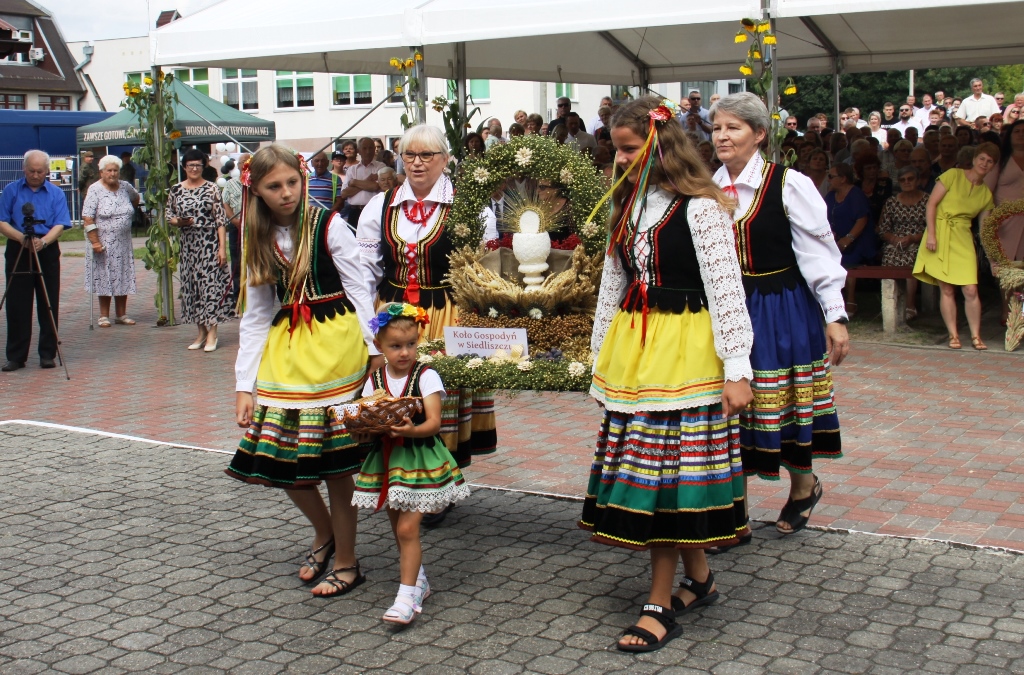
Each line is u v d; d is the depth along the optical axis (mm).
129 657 3863
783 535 4918
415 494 4105
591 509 3988
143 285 16094
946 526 5012
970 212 9094
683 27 13328
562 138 13289
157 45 11297
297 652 3879
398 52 13539
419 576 4168
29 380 9148
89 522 5379
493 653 3828
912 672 3586
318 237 4176
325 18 9781
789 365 4504
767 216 4406
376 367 4336
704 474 3717
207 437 7137
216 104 20125
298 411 4230
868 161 11258
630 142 3781
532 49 14242
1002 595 4207
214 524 5328
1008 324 9109
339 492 4352
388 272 5176
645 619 3863
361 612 4227
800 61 15570
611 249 3939
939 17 11898
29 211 9352
